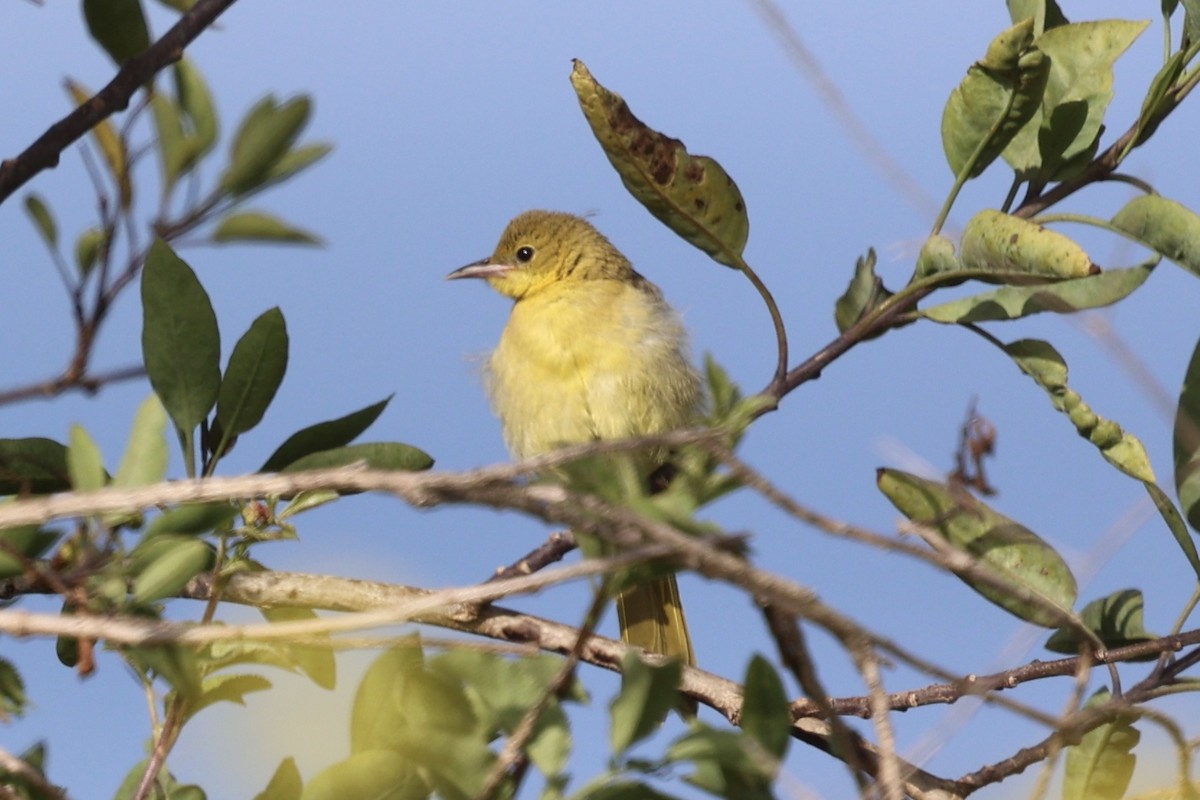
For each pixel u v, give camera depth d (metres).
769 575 3.68
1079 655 6.21
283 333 4.81
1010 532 6.37
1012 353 6.78
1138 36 7.46
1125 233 6.59
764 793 3.70
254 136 3.98
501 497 3.64
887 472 6.49
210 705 4.29
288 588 5.52
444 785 3.77
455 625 6.15
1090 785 5.90
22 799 3.99
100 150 4.53
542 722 3.71
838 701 5.91
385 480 3.64
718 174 7.35
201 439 4.80
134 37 4.78
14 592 4.77
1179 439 6.32
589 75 7.23
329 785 3.76
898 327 7.14
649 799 3.60
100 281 3.93
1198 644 6.15
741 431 3.97
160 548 4.25
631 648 6.20
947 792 5.76
